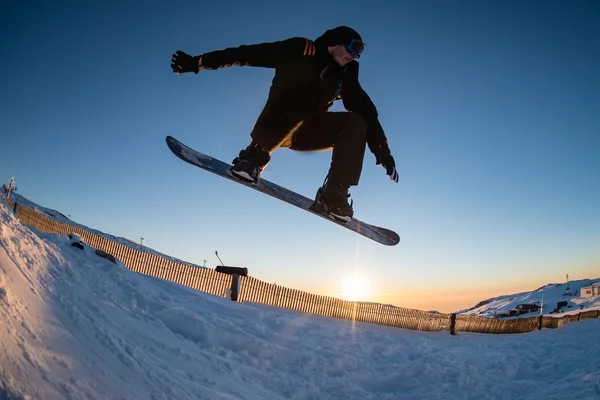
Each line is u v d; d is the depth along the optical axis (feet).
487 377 30.86
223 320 26.03
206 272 38.88
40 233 23.29
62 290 12.07
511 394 28.27
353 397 21.99
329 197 11.96
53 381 7.00
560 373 35.60
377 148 11.50
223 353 20.85
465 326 66.28
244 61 10.50
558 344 51.44
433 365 29.63
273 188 12.74
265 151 11.68
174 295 29.19
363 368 26.84
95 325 10.73
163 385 10.05
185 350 16.12
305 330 31.68
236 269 42.93
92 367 8.36
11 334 7.22
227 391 13.98
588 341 54.54
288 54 10.38
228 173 12.34
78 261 19.79
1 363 6.40
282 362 23.54
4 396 5.98
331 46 10.53
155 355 13.04
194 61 10.39
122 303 17.03
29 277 10.62
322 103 10.91
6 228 12.68
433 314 61.82
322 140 11.61
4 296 8.08
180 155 12.69
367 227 13.21
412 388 26.32
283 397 18.69
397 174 11.60
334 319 47.26
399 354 31.63
